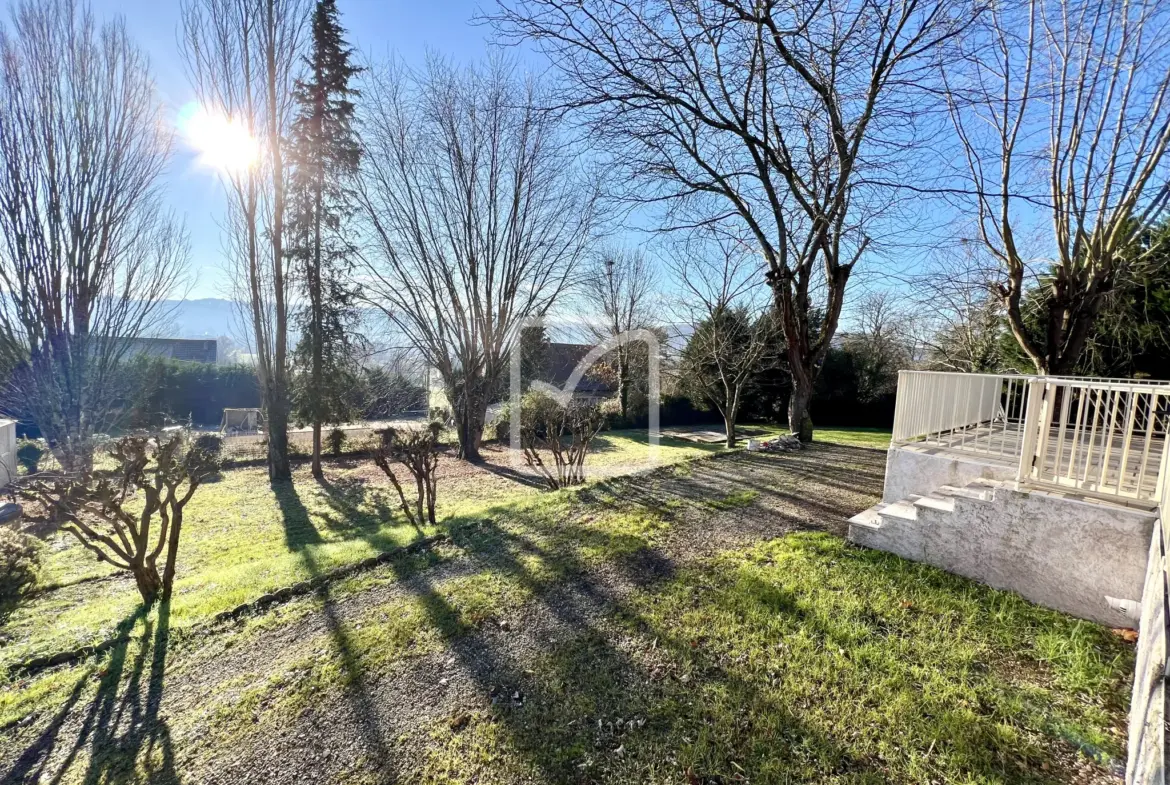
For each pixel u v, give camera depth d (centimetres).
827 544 433
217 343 2638
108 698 266
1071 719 222
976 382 723
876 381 1919
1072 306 832
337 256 1215
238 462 1290
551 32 647
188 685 276
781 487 660
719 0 650
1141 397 955
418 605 361
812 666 265
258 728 239
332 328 1214
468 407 1352
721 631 303
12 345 1011
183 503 423
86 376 1081
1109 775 191
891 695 240
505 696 255
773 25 650
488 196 1312
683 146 874
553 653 291
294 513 834
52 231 1017
